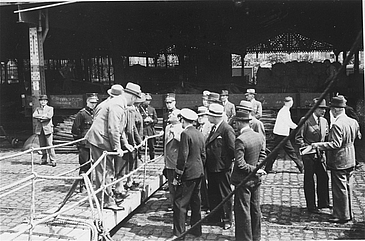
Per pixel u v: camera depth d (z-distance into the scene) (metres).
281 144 4.28
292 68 21.59
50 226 6.05
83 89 24.00
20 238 5.60
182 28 23.95
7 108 25.55
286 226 7.12
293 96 17.77
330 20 23.80
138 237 6.70
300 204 8.45
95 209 6.99
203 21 23.12
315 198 8.58
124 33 24.48
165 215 7.89
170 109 9.36
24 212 7.94
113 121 6.61
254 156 6.13
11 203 8.56
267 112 17.52
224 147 6.98
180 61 25.86
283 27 25.38
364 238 6.46
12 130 21.48
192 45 24.73
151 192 8.88
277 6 20.25
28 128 22.19
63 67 30.59
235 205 6.20
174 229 6.50
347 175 7.24
